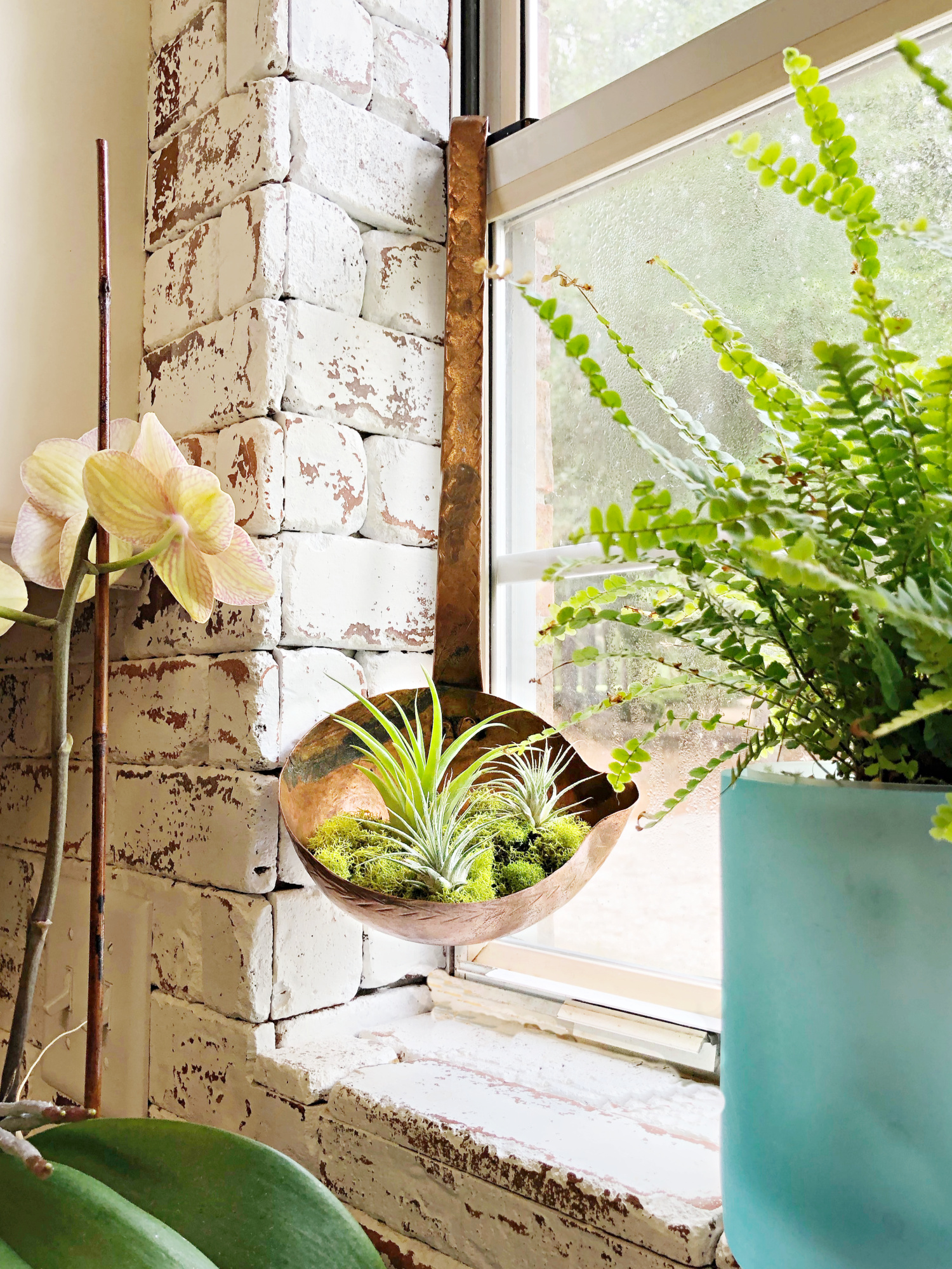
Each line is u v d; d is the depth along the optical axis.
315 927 0.82
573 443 0.92
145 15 0.98
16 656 1.13
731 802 0.47
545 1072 0.76
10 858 1.11
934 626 0.30
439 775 0.75
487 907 0.64
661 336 0.85
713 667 0.79
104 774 0.54
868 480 0.43
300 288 0.84
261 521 0.80
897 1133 0.39
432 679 0.85
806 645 0.42
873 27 0.68
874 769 0.42
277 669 0.80
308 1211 0.48
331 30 0.88
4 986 1.09
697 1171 0.59
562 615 0.47
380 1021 0.88
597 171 0.86
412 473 0.93
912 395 0.40
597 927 0.87
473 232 0.89
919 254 0.69
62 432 0.89
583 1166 0.59
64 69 0.91
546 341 0.94
